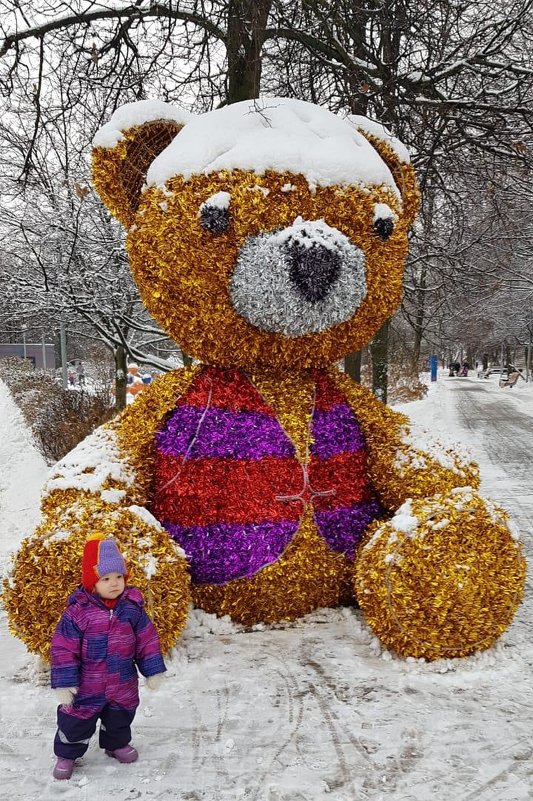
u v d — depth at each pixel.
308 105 4.23
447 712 3.16
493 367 60.81
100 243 10.58
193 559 3.90
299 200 3.62
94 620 2.67
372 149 4.10
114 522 3.50
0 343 40.47
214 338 3.86
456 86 8.55
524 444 13.66
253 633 4.00
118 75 7.61
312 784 2.64
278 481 3.92
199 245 3.66
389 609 3.55
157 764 2.80
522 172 8.70
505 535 3.69
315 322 3.68
